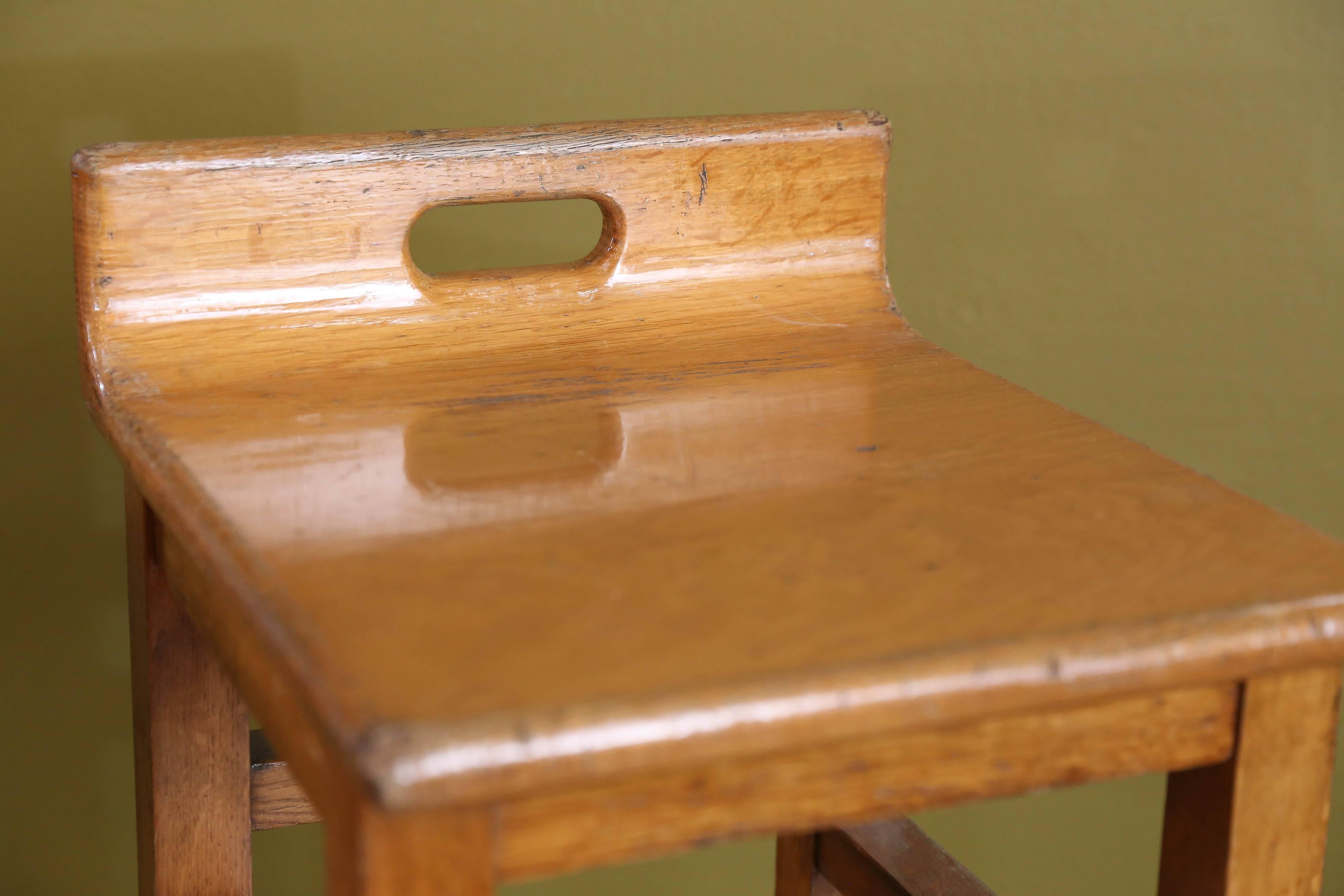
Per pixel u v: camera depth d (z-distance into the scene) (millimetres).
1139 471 837
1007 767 692
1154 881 2055
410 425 893
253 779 1127
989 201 1742
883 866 1175
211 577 712
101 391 935
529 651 613
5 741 1608
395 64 1512
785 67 1630
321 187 995
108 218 950
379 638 621
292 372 972
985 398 958
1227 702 725
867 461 848
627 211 1080
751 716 585
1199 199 1797
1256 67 1764
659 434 885
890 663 613
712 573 696
